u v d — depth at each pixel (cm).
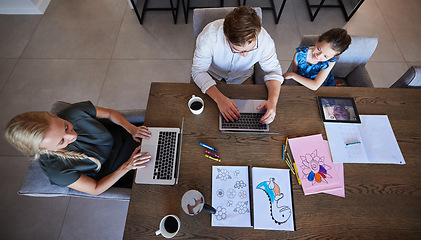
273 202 93
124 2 264
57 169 91
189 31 245
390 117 111
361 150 103
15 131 77
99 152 111
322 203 92
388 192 94
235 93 118
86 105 111
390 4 256
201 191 94
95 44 238
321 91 119
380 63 224
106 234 158
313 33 244
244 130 106
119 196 106
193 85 121
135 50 235
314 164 100
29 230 158
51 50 234
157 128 106
